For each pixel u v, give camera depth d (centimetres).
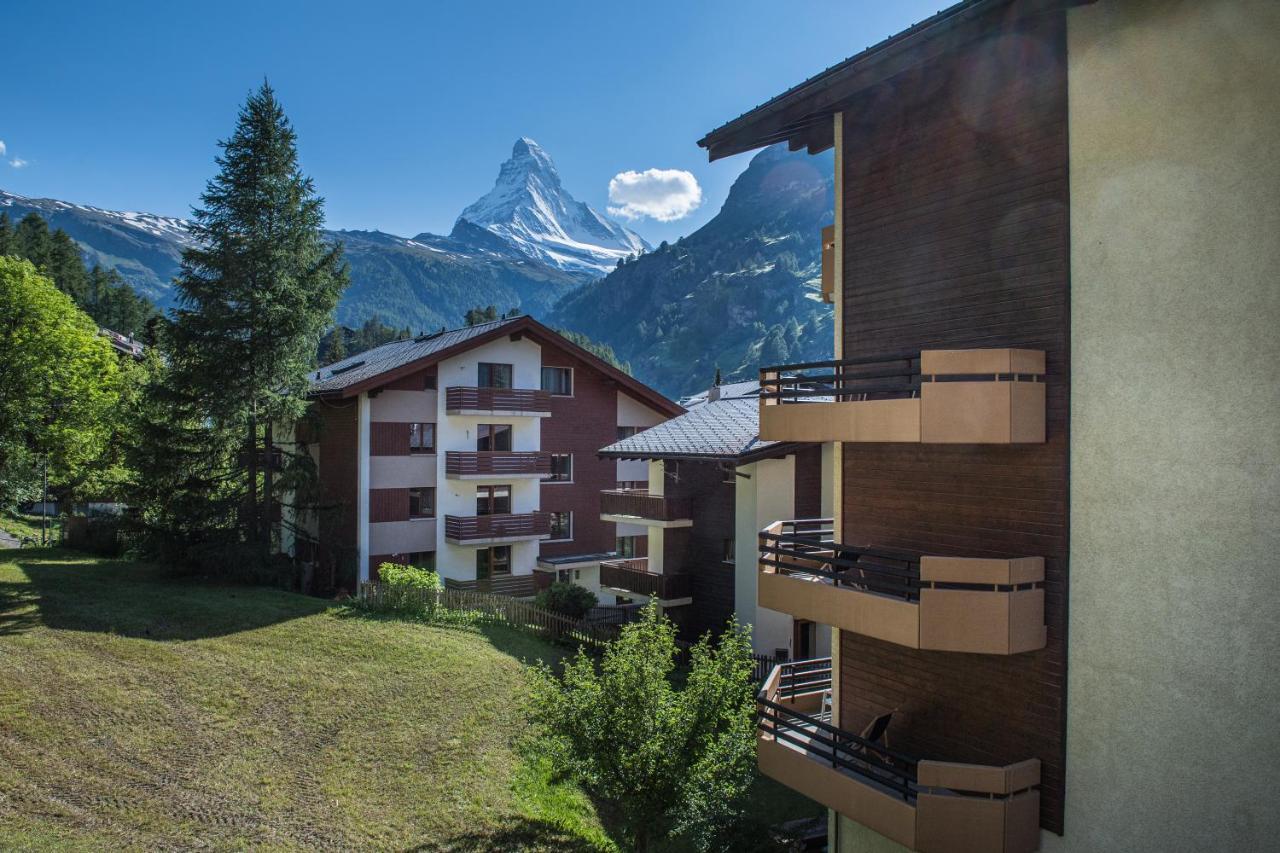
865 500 1177
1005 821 881
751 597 2353
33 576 2616
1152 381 822
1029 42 941
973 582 898
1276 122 734
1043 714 918
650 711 1234
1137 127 834
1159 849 816
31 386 3528
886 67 977
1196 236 788
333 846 1209
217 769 1388
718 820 1385
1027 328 941
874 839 1112
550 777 1541
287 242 2773
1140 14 833
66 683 1633
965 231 1018
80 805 1205
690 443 2508
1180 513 800
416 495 3166
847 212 1196
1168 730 809
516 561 3381
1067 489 897
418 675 1953
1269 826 739
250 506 2802
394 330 14462
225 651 1961
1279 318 734
